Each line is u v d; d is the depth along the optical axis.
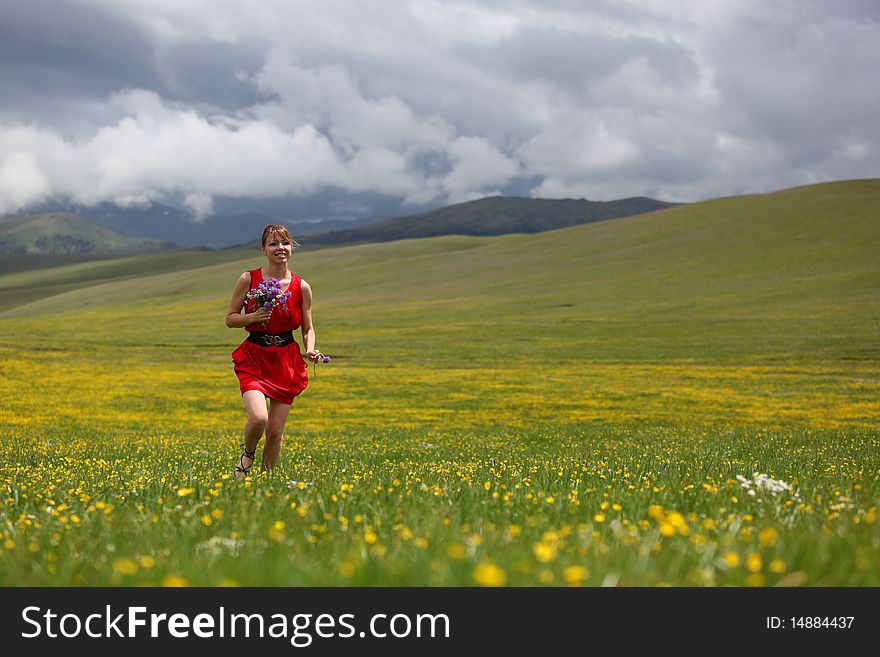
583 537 3.93
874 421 31.52
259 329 8.81
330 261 164.38
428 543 4.02
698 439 20.33
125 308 124.62
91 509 5.48
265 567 3.55
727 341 60.81
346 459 12.47
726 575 3.35
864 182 140.38
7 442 22.06
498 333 70.31
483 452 15.23
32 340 68.56
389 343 66.19
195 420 33.47
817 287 82.00
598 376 47.91
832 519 4.90
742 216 125.94
